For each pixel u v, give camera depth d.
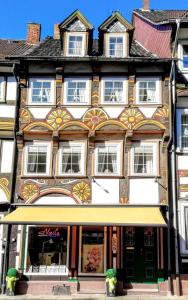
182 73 20.55
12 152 19.80
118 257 18.48
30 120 19.88
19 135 19.66
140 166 19.39
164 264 18.23
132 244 18.84
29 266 18.58
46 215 17.80
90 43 21.09
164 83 20.06
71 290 18.08
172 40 20.98
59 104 20.02
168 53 21.16
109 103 19.94
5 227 19.02
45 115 19.95
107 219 17.23
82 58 19.91
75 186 19.25
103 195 19.08
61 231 19.03
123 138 19.69
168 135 19.30
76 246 18.77
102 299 16.81
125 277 18.42
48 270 18.55
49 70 20.45
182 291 17.64
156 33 22.14
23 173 19.44
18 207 18.95
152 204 18.67
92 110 19.89
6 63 20.25
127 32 20.97
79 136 19.80
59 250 18.83
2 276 18.44
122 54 20.77
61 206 18.94
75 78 20.38
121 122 19.67
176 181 19.03
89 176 19.34
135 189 19.08
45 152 19.77
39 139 19.86
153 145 19.52
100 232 18.94
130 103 19.89
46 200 19.17
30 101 20.14
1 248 18.83
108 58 19.86
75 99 20.14
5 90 20.41
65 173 19.47
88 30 20.92
